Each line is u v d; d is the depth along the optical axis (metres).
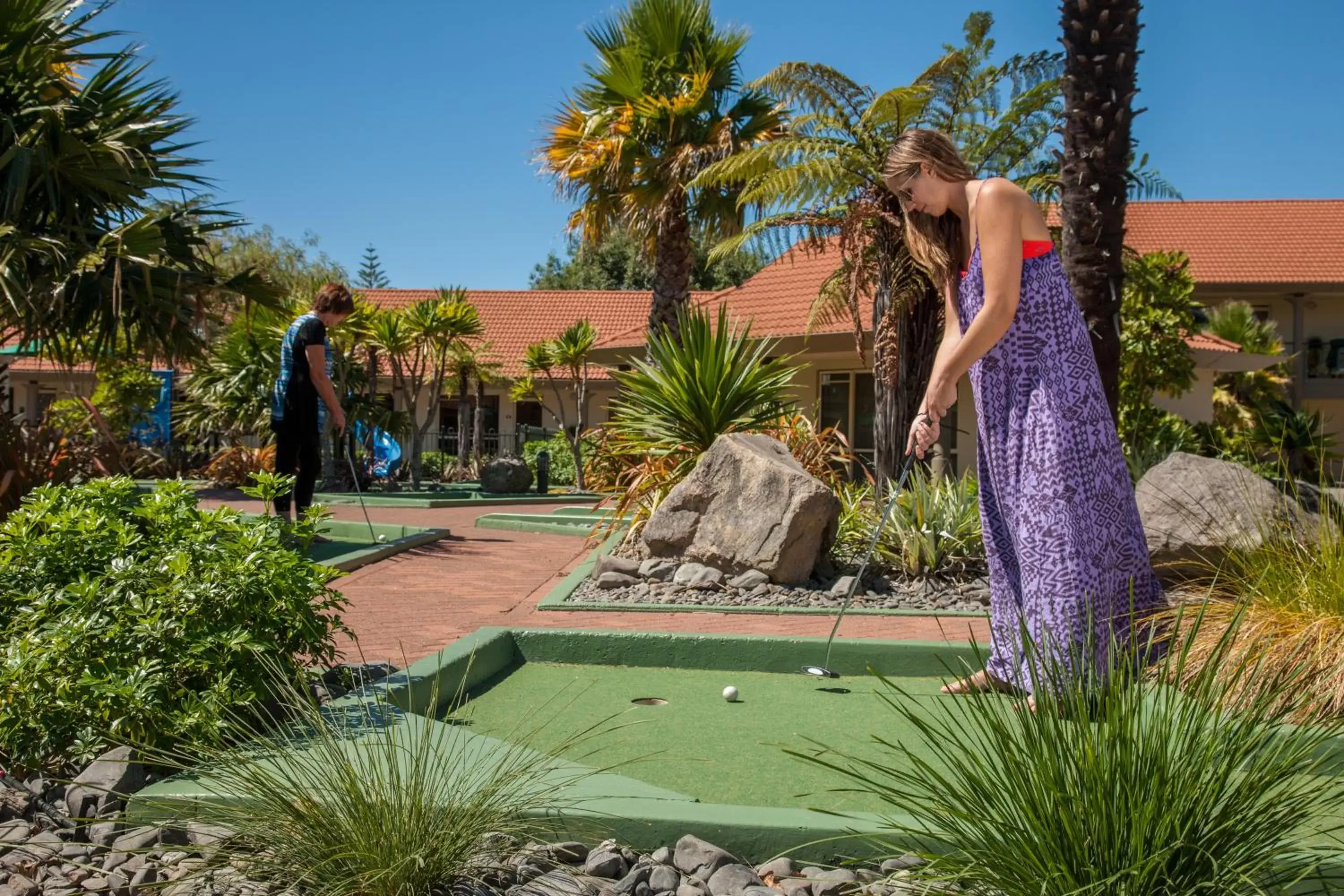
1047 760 1.95
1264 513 4.44
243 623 3.06
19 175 8.05
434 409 19.80
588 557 8.30
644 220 15.90
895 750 3.08
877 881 2.26
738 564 6.44
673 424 8.28
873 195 9.68
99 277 8.22
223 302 9.72
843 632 4.96
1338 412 25.27
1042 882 1.86
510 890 2.18
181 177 9.20
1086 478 3.16
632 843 2.42
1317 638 3.03
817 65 9.85
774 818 2.42
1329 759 2.14
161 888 2.16
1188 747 1.95
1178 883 1.86
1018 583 3.37
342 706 3.17
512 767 2.62
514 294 33.66
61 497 3.45
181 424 20.69
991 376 3.32
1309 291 23.03
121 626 2.95
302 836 2.20
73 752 2.74
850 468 9.15
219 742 2.71
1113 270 7.10
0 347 8.83
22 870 2.24
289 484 3.73
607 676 4.28
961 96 10.41
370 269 70.00
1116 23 6.99
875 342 9.58
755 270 31.09
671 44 15.91
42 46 8.78
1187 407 20.16
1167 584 5.57
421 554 8.43
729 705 3.76
